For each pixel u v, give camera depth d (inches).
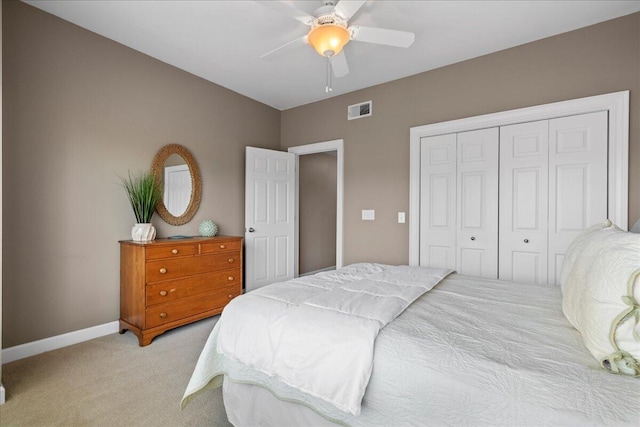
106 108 107.3
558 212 102.0
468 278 80.9
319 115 163.0
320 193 217.0
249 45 111.0
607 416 28.2
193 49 114.1
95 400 69.7
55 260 96.0
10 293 87.9
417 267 91.0
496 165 113.4
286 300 58.6
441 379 36.7
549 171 103.6
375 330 44.4
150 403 68.9
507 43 107.3
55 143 96.0
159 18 95.7
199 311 115.0
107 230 107.6
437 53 113.8
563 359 36.4
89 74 103.1
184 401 56.7
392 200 137.3
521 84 107.9
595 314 35.5
